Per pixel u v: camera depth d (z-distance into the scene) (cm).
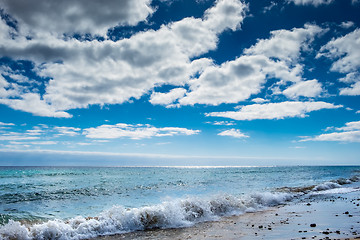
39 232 759
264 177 4384
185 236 782
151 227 930
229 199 1345
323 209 1220
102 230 853
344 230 756
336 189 2278
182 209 1088
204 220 1057
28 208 1300
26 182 3034
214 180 3544
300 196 1838
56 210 1259
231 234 786
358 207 1238
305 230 782
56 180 3388
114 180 3447
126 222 914
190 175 5109
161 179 3722
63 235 780
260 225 918
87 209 1291
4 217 1061
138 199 1639
